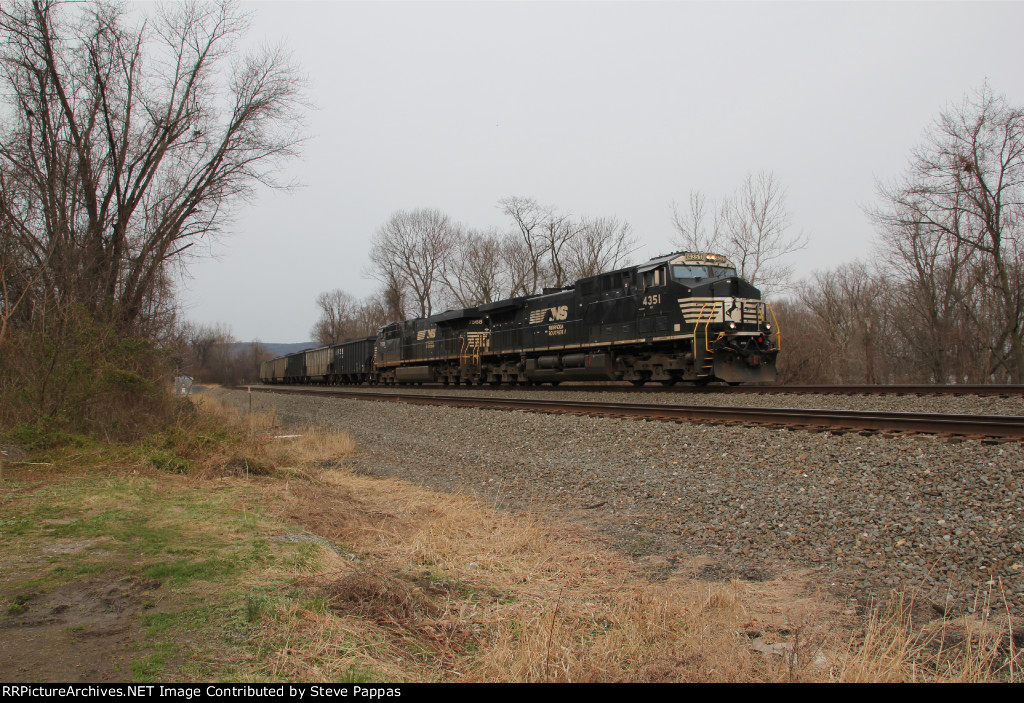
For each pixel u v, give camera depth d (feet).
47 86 51.44
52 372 36.47
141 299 57.67
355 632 13.25
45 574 14.85
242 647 11.94
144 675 10.48
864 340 134.10
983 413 42.16
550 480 30.91
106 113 54.95
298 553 17.92
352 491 30.89
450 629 14.30
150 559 16.40
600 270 152.97
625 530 23.13
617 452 34.22
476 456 38.32
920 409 44.88
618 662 12.85
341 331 310.65
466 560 19.77
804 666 12.61
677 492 26.25
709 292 63.57
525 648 12.76
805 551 19.25
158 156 58.39
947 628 14.17
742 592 16.84
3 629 12.00
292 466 35.50
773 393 59.26
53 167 48.88
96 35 54.08
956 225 98.22
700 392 62.54
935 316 113.60
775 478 25.86
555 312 83.61
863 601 15.92
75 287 45.91
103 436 36.99
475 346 99.40
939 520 19.04
